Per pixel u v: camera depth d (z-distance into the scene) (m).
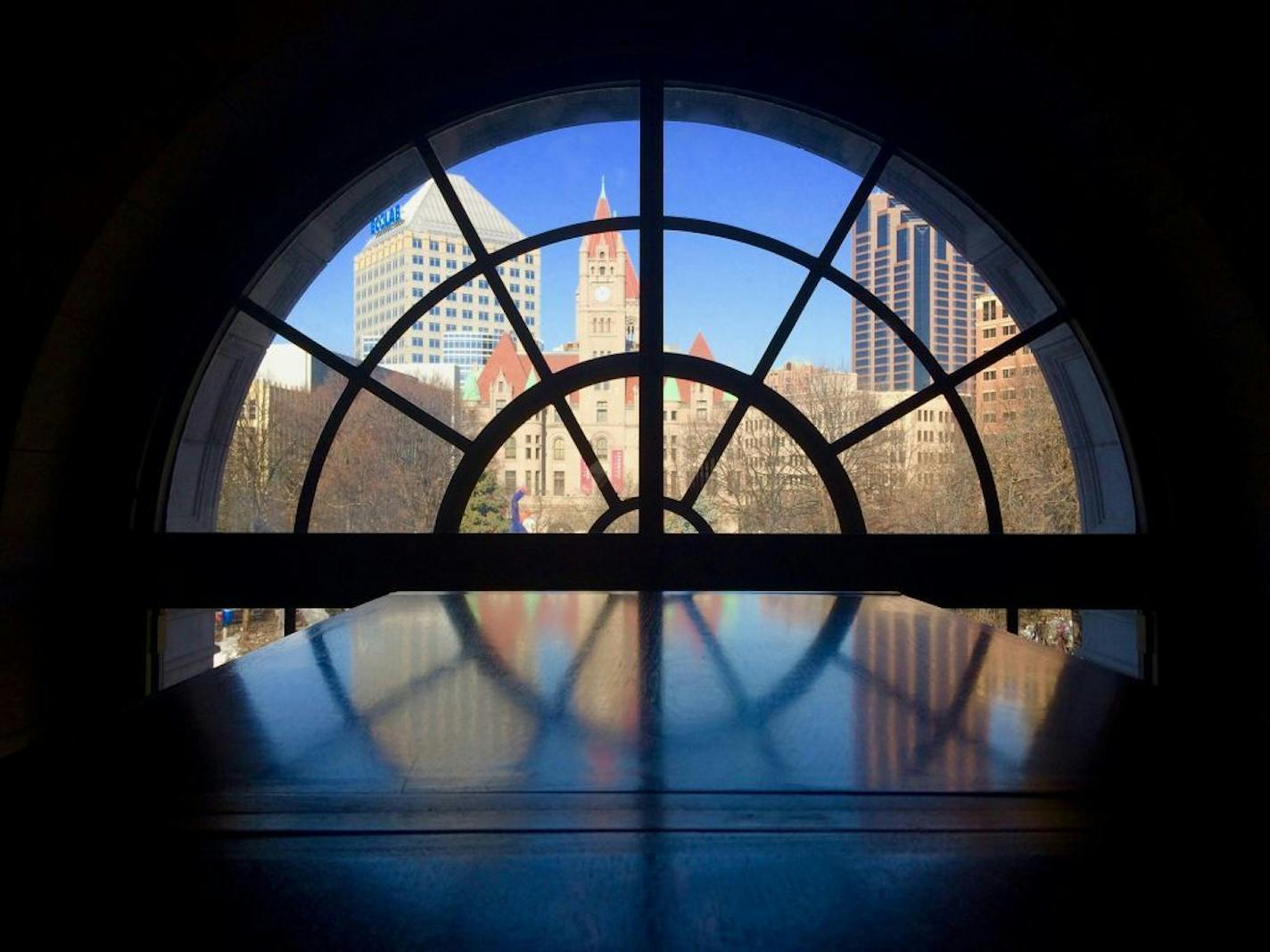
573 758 0.73
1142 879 0.51
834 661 1.12
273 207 2.58
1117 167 2.43
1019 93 2.51
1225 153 2.28
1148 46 2.28
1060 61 2.31
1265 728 0.80
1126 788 0.65
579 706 0.89
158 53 2.26
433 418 2.67
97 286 2.35
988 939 0.45
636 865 0.53
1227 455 2.52
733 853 0.55
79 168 2.25
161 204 2.40
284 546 2.56
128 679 2.51
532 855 0.54
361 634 1.34
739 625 1.42
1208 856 0.54
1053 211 2.60
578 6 2.64
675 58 2.64
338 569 2.57
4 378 2.24
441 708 0.88
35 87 2.22
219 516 2.63
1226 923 0.46
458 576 2.58
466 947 0.44
